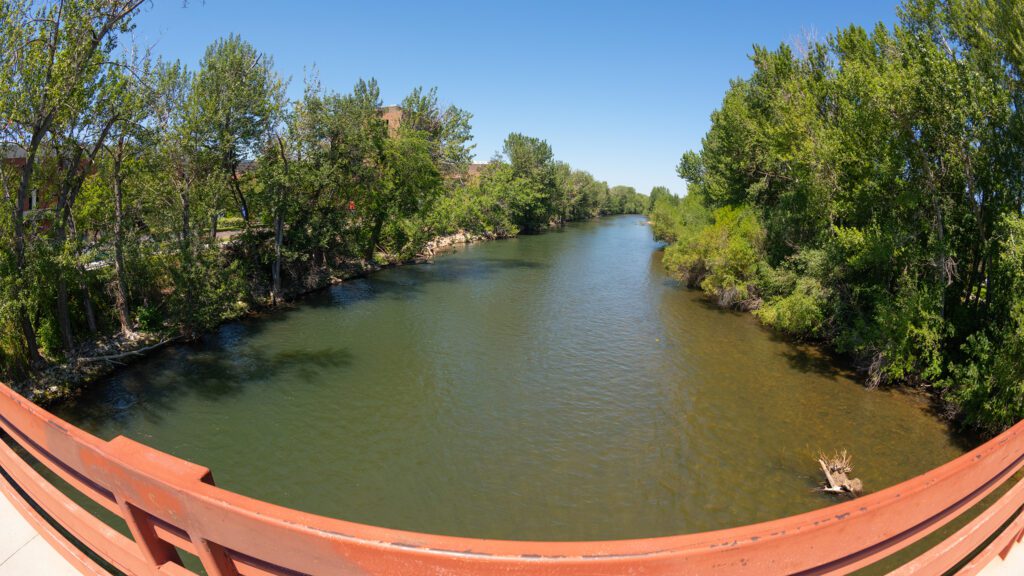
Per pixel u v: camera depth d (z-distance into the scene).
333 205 32.06
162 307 21.53
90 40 15.15
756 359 20.73
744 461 13.47
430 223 46.06
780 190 28.06
